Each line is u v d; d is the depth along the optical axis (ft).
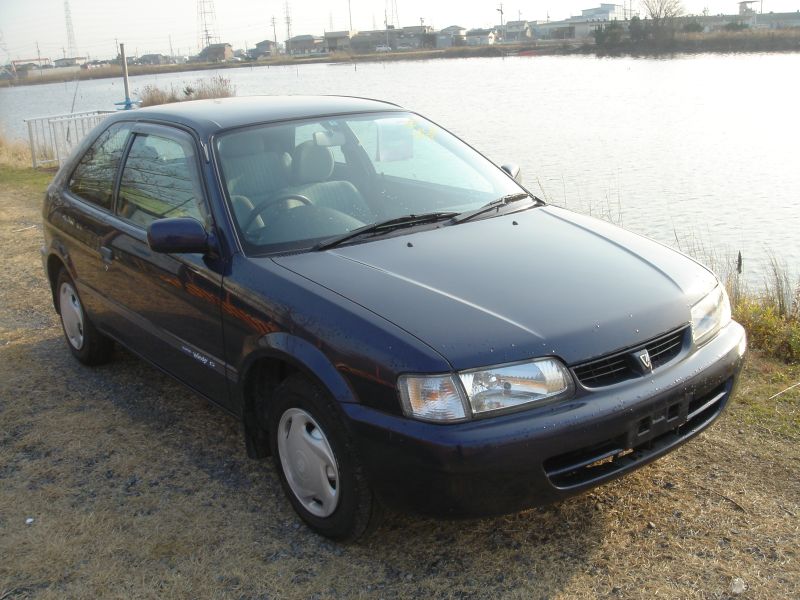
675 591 9.44
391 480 9.28
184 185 12.63
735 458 12.32
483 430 8.84
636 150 77.97
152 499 12.00
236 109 13.83
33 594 9.96
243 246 11.44
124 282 14.10
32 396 15.83
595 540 10.48
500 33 581.94
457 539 10.64
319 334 9.87
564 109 115.14
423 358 8.99
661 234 46.52
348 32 513.04
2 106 109.19
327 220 12.02
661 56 275.39
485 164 14.66
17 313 21.20
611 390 9.45
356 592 9.75
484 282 10.31
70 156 17.19
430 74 216.54
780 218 49.85
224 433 14.02
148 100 97.71
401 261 10.91
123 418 14.74
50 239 16.99
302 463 10.69
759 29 337.93
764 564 9.85
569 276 10.59
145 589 9.96
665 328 10.09
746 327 17.48
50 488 12.41
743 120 102.27
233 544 10.81
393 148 13.97
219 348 11.78
